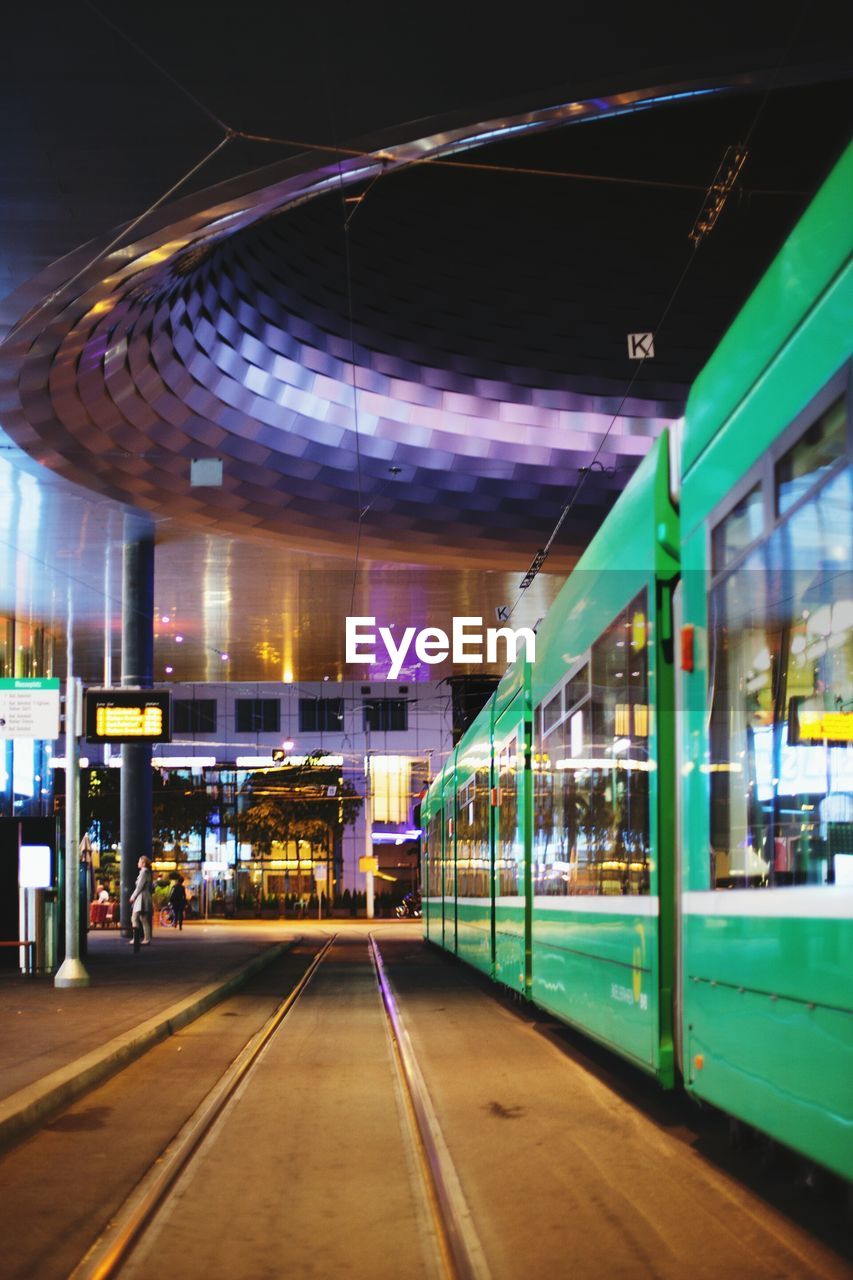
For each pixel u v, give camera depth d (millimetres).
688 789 7574
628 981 9016
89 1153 8289
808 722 5605
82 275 17969
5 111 14531
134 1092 10781
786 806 5852
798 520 5785
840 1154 5184
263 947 34219
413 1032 15211
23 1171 7785
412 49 14211
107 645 45156
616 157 29000
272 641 47469
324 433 27656
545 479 29953
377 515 31141
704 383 7586
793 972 5719
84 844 26188
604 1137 8578
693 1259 5742
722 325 29984
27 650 44125
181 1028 15844
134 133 14984
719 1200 6812
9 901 24516
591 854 10680
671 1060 7977
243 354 24984
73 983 20406
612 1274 5551
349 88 14680
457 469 29281
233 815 73750
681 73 15406
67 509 30297
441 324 28219
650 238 29562
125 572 33625
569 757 12039
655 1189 7078
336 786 71250
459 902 25625
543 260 28922
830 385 5445
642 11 14117
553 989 12852
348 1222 6629
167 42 13844
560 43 14336
